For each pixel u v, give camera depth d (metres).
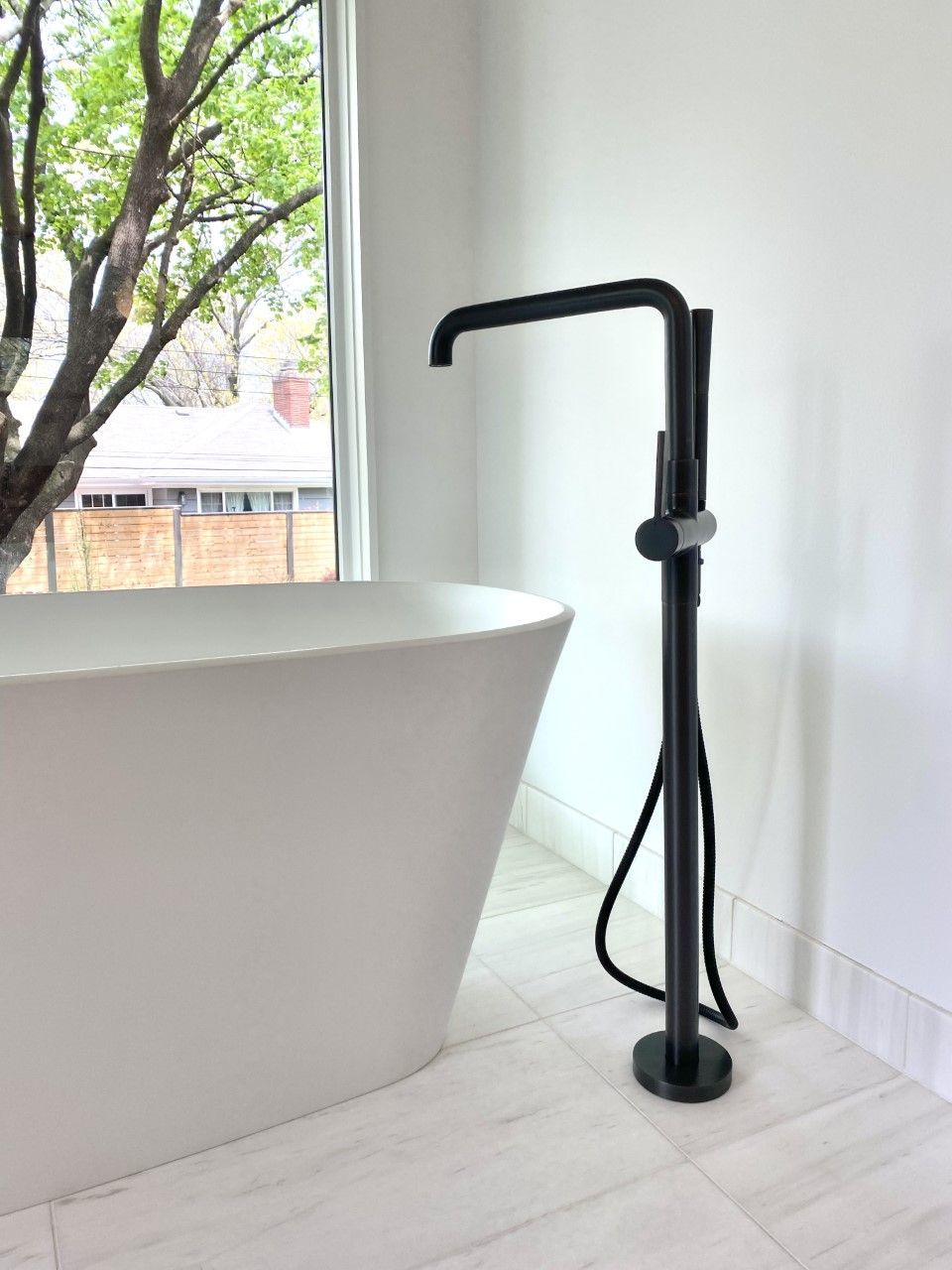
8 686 0.89
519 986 1.55
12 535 1.92
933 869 1.26
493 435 2.20
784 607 1.46
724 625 1.58
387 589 1.81
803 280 1.38
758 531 1.49
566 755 2.05
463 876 1.27
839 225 1.31
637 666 1.80
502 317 1.23
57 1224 1.07
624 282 1.17
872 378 1.28
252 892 1.10
